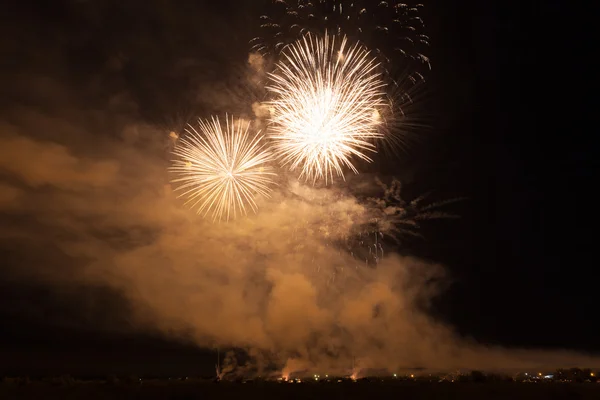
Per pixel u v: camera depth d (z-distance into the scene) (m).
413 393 21.06
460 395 20.72
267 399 20.08
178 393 20.72
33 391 20.59
